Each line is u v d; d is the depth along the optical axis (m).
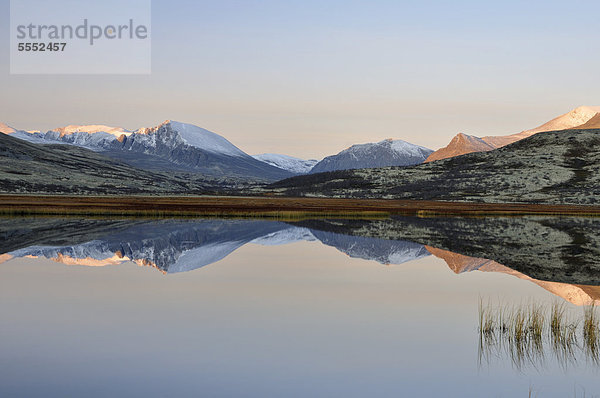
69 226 71.75
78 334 21.28
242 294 29.44
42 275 35.22
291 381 16.53
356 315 24.70
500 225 83.00
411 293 29.97
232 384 16.33
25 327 22.30
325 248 51.66
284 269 38.72
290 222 86.06
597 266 40.44
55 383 16.16
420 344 20.38
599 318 23.30
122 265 40.06
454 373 17.50
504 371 17.56
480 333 21.22
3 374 16.88
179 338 20.84
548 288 31.72
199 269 38.53
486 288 31.55
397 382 16.59
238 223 82.00
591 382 16.75
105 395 15.32
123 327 22.39
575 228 77.00
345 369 17.67
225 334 21.50
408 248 51.88
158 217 91.38
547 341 20.72
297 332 21.83
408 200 179.62
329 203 146.25
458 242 57.38
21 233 61.66
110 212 93.62
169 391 15.61
